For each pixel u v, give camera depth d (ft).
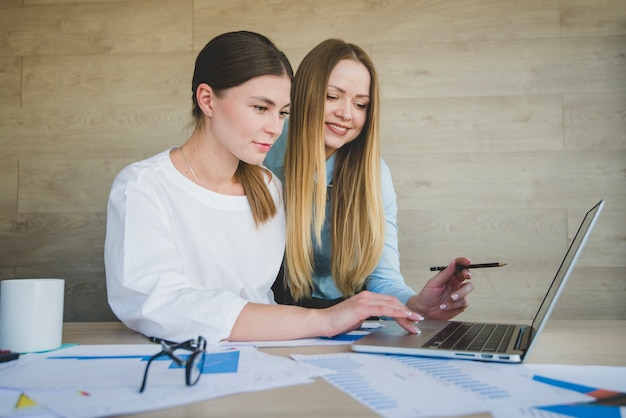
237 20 8.27
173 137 8.28
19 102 8.45
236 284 3.93
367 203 5.02
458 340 2.74
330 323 2.95
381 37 8.09
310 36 8.17
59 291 2.77
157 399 1.75
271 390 1.87
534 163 7.86
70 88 8.41
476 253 7.84
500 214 7.85
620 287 7.67
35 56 8.47
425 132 7.99
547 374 2.13
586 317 7.69
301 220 4.63
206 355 2.49
